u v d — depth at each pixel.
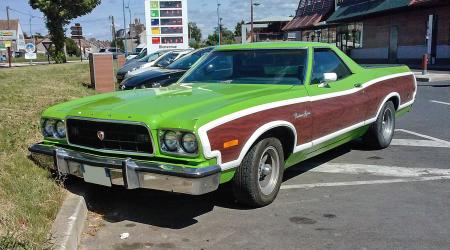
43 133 4.94
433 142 7.80
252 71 5.63
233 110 4.23
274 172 4.89
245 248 3.98
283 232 4.29
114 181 4.23
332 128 5.61
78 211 4.36
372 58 36.88
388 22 34.19
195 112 4.15
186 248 4.00
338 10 40.09
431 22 26.97
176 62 12.04
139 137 4.14
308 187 5.57
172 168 3.93
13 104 9.46
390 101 7.20
